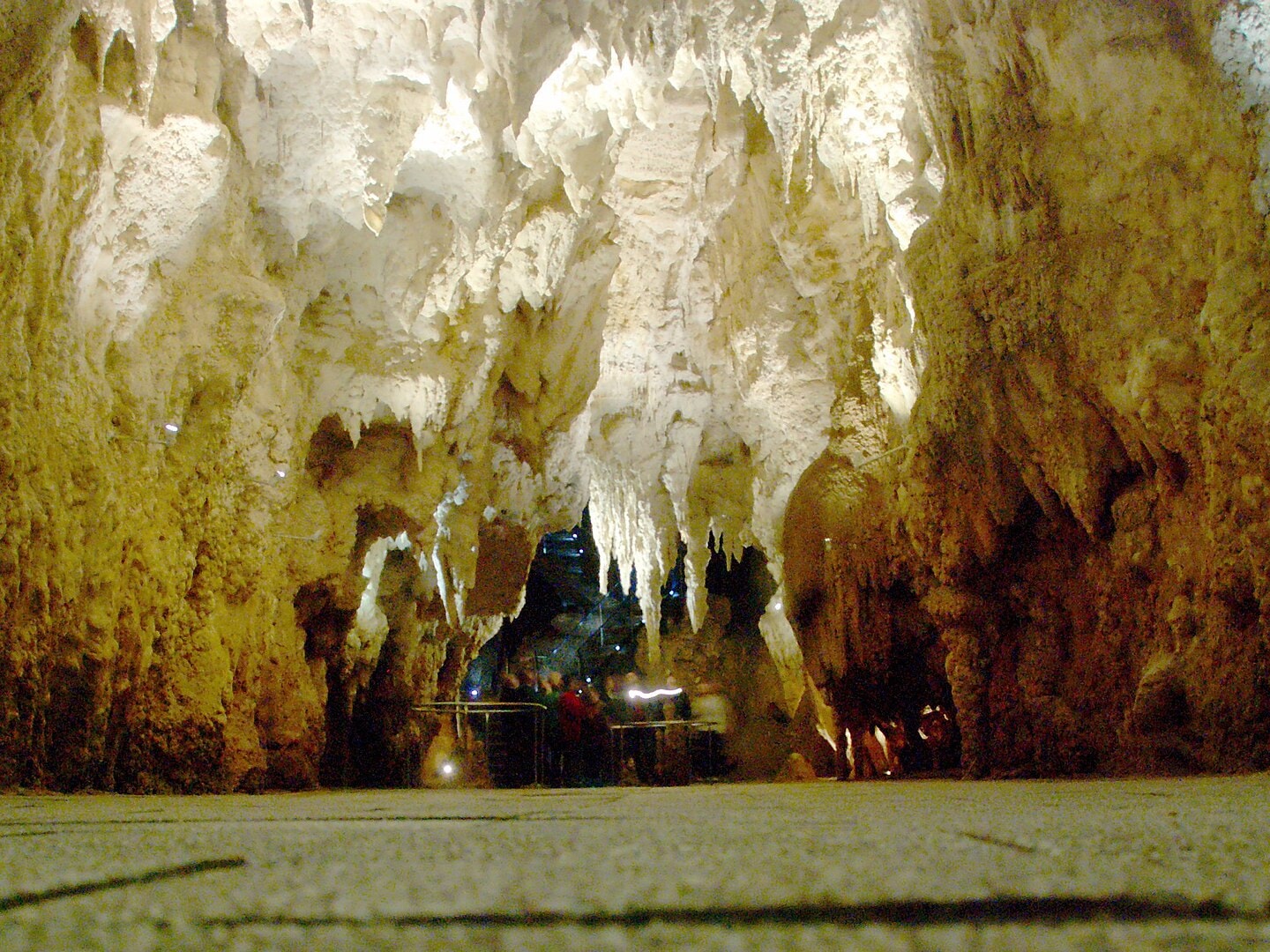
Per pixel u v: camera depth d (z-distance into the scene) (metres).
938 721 11.83
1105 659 7.05
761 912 0.78
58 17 5.19
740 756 18.69
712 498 15.52
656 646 15.64
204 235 7.88
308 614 11.12
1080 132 6.68
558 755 12.90
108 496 6.37
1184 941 0.65
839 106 9.76
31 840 1.60
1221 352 5.46
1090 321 6.43
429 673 14.36
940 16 7.68
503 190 10.55
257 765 8.66
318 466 11.39
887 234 10.30
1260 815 1.71
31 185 5.49
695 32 10.10
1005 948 0.65
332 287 10.62
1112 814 1.85
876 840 1.29
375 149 9.16
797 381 12.52
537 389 13.30
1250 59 5.39
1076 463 6.88
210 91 7.39
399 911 0.83
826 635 11.34
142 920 0.81
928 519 8.43
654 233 13.21
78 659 6.05
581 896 0.87
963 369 7.62
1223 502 5.43
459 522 12.80
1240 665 5.34
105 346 6.71
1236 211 5.54
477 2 8.66
